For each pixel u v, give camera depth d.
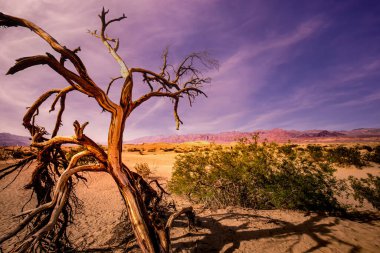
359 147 23.62
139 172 13.50
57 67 2.72
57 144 3.84
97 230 5.62
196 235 4.55
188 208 4.33
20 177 13.68
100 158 3.40
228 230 4.67
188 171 7.66
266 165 6.37
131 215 3.11
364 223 5.02
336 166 15.38
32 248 2.53
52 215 2.73
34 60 2.54
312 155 6.26
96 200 9.46
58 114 4.20
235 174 6.79
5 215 7.49
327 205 5.97
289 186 6.24
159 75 4.07
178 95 4.48
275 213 5.80
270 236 4.29
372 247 3.72
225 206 6.70
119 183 3.30
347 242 3.91
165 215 5.77
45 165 3.95
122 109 3.32
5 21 2.66
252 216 5.45
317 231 4.40
